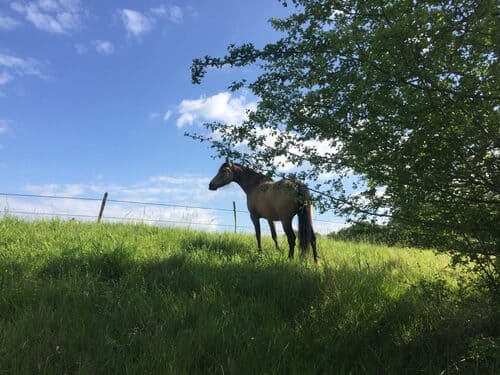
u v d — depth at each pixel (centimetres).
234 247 823
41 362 302
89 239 754
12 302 417
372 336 372
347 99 337
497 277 355
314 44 353
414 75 307
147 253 668
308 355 334
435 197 342
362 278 516
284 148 377
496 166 328
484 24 279
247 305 431
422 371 317
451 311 394
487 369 311
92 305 430
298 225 786
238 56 374
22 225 891
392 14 311
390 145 344
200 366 315
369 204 360
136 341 345
